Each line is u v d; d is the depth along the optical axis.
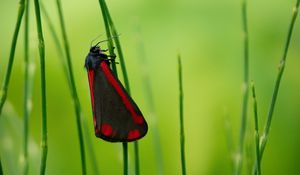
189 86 0.38
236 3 0.38
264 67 0.38
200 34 0.38
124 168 0.31
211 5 0.38
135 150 0.31
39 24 0.29
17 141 0.38
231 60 0.38
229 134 0.34
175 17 0.38
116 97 0.31
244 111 0.33
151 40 0.38
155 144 0.34
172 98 0.38
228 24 0.38
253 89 0.30
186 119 0.38
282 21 0.38
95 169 0.33
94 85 0.31
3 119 0.35
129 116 0.30
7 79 0.29
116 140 0.30
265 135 0.30
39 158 0.36
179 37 0.38
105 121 0.31
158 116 0.38
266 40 0.38
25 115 0.32
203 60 0.38
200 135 0.38
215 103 0.38
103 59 0.31
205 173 0.38
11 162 0.35
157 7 0.38
